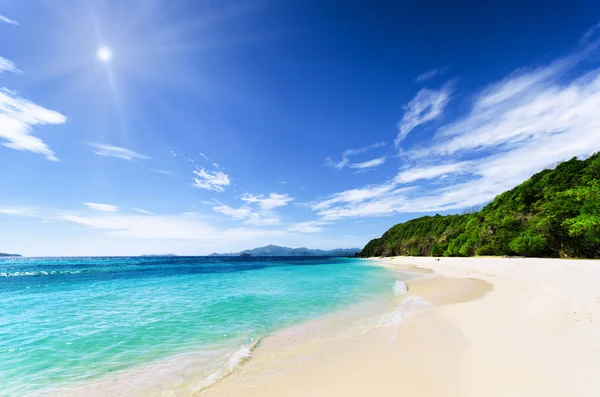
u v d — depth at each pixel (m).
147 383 5.04
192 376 5.29
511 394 3.85
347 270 36.69
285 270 37.59
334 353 6.17
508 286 13.99
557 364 4.59
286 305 11.85
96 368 5.73
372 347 6.38
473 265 29.47
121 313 10.51
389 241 107.81
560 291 10.39
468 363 5.02
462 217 70.06
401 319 8.69
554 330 6.21
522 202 46.66
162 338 7.57
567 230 30.72
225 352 6.52
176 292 16.03
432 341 6.43
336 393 4.35
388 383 4.55
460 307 9.94
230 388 4.75
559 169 46.03
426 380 4.55
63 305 12.16
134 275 29.42
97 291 16.73
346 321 9.02
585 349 5.02
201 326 8.69
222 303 12.36
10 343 7.21
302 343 6.98
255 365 5.71
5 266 50.59
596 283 10.65
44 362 6.04
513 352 5.29
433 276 23.92
